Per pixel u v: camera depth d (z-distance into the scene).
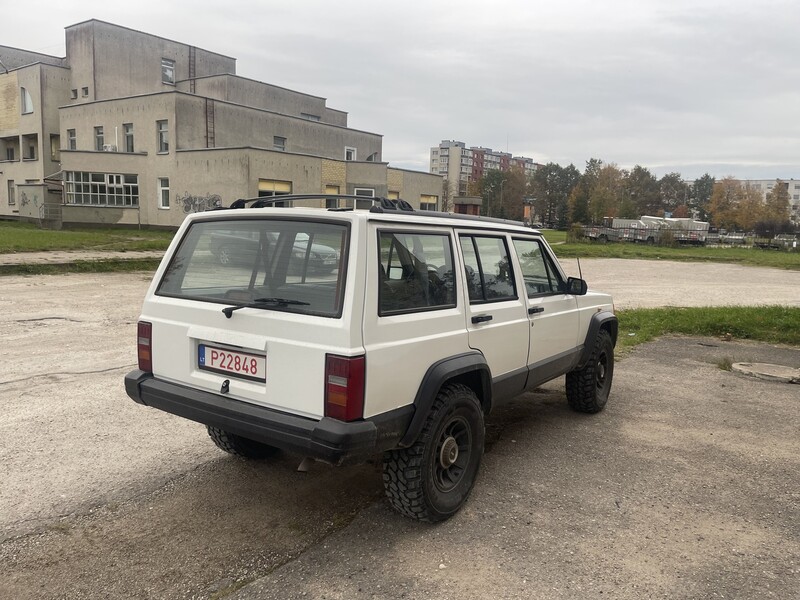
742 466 4.62
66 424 5.13
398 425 3.26
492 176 126.62
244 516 3.68
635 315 12.09
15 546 3.29
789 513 3.87
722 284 20.62
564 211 117.31
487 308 4.07
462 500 3.77
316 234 3.28
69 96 40.69
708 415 5.88
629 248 43.31
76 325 9.50
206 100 34.50
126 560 3.19
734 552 3.39
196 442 4.84
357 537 3.46
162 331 3.75
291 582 3.00
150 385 3.75
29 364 7.03
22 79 40.72
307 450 3.07
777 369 7.65
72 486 4.01
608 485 4.24
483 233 4.23
